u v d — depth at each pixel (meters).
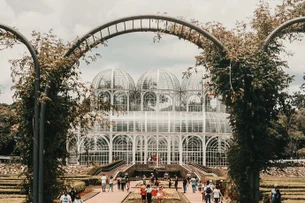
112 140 101.19
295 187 54.91
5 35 30.03
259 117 30.19
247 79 29.91
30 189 30.64
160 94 110.50
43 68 30.05
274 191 36.91
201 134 101.69
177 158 101.38
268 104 30.19
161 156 101.50
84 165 88.88
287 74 30.64
